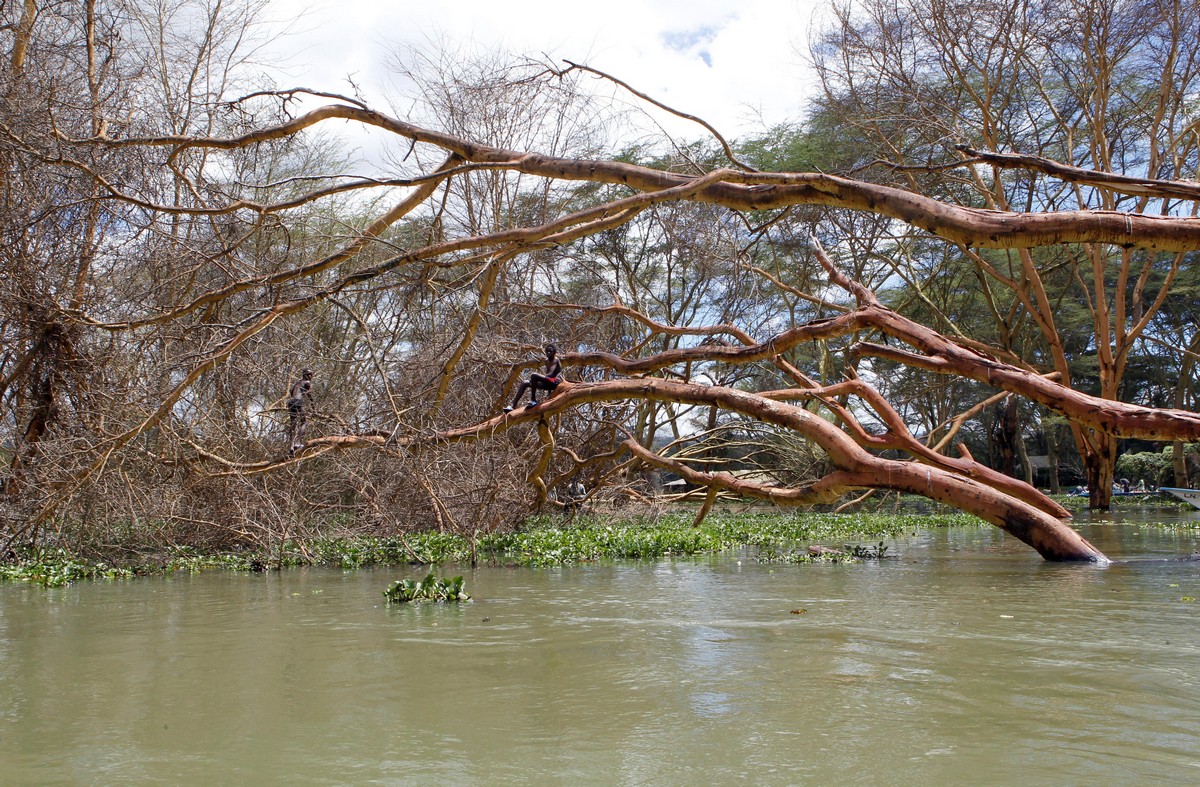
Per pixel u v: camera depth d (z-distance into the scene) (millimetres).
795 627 8328
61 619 9391
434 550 15648
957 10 24375
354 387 18734
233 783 4395
